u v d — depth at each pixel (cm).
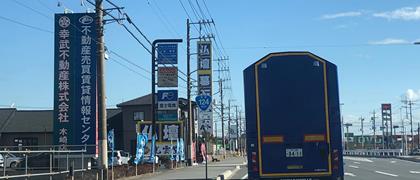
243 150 12650
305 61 1506
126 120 7462
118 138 7531
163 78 4247
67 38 2798
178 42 4166
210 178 2627
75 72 2780
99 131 2236
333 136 1477
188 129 4781
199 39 5894
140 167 3014
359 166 3994
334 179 1463
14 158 3962
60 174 2211
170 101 4416
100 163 2233
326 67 1499
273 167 1481
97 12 2239
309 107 1490
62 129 2750
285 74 1504
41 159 3706
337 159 1469
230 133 12025
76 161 2669
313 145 1480
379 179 2564
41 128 6806
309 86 1497
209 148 7438
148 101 7425
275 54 1513
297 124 1488
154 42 4162
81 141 2738
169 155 4409
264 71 1510
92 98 2766
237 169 3909
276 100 1499
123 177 2659
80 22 2798
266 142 1491
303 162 1477
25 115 7100
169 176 2872
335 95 1494
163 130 4816
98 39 2241
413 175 2875
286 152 1484
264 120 1497
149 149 4494
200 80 5841
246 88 1520
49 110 7231
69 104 2767
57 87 2781
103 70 2248
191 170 3547
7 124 6894
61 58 2791
